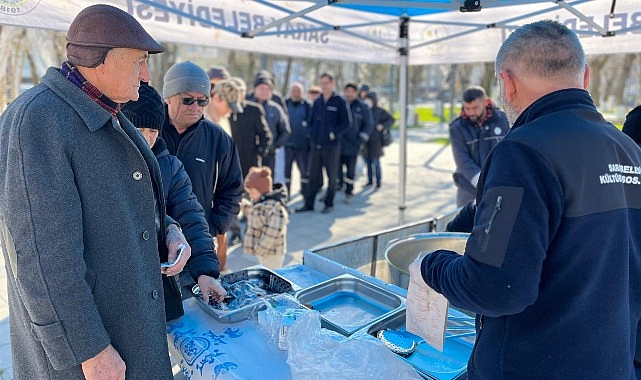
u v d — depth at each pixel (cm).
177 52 2003
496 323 106
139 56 118
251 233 328
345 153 686
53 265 106
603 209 97
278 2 315
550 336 98
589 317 98
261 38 326
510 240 92
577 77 105
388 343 145
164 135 240
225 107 407
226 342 144
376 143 789
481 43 386
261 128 506
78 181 113
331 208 646
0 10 203
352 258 241
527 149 96
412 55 433
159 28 270
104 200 117
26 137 105
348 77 2883
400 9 358
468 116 359
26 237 105
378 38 416
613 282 99
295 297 172
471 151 369
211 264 173
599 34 293
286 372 130
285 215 330
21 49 919
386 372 127
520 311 94
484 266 94
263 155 516
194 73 235
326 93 621
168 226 156
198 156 247
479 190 108
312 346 133
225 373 129
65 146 110
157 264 133
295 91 696
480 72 2347
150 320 131
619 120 1928
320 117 624
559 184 94
